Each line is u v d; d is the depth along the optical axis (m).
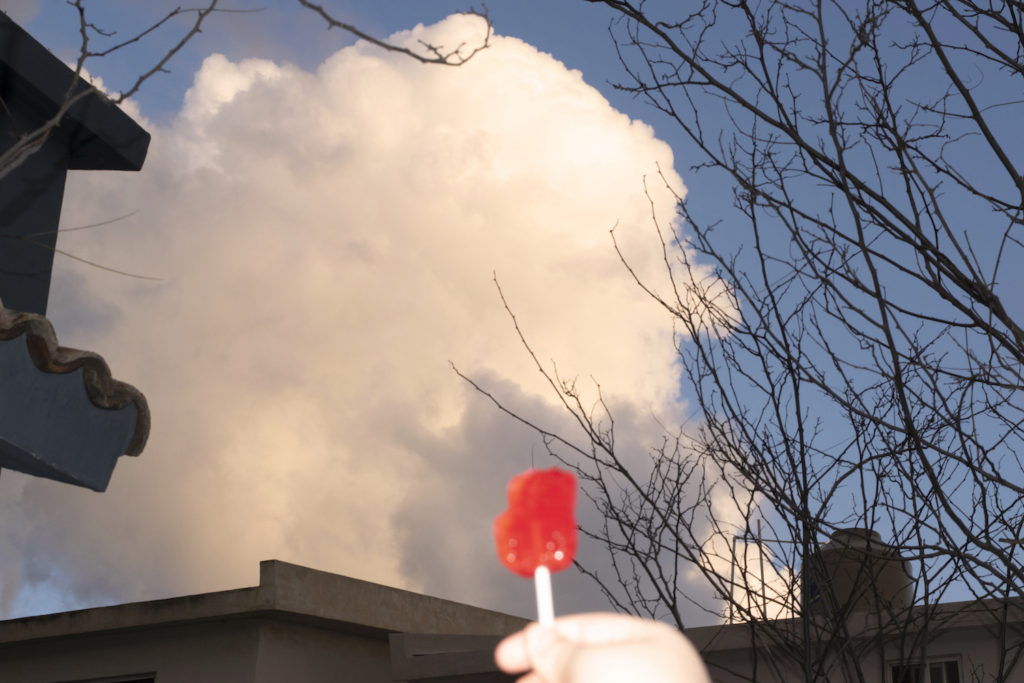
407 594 12.30
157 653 11.45
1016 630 3.11
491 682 9.48
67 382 3.24
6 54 5.28
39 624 11.86
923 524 2.93
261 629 10.99
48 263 5.61
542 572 0.55
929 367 2.53
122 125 5.95
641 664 0.48
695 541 3.35
